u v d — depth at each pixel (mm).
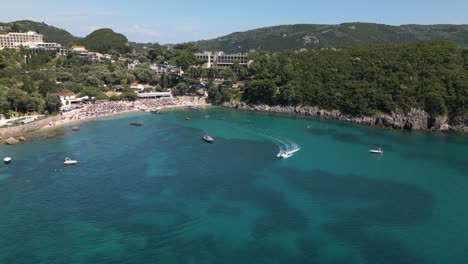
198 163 152125
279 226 102125
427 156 167250
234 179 135250
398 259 88125
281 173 142500
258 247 92188
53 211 108375
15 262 84875
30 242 92688
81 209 110000
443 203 118188
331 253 90125
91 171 140125
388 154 169500
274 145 181750
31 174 135875
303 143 186875
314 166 151500
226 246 92438
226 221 104438
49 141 180625
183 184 129750
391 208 114125
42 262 85000
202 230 99625
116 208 111062
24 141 179625
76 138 187250
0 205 111125
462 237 98000
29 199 115562
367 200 119562
